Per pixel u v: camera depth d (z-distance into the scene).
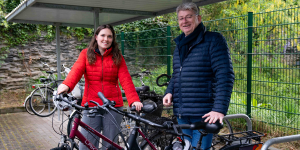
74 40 10.69
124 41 7.59
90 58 2.67
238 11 11.55
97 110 2.20
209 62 2.44
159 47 6.57
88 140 2.44
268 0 10.95
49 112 7.64
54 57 10.28
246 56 4.75
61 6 5.00
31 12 5.80
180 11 2.48
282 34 5.11
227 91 2.29
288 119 4.53
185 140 2.26
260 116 4.73
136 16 6.55
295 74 4.59
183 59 2.57
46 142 5.05
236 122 4.99
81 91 4.84
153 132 3.01
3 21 8.87
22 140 5.19
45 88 7.56
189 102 2.49
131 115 2.06
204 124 1.98
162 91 6.52
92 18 6.66
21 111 8.02
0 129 6.05
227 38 5.05
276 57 4.74
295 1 10.62
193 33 2.49
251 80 4.64
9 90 9.42
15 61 9.59
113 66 2.74
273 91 4.67
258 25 4.97
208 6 12.09
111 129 2.74
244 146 2.75
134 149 2.23
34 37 9.89
